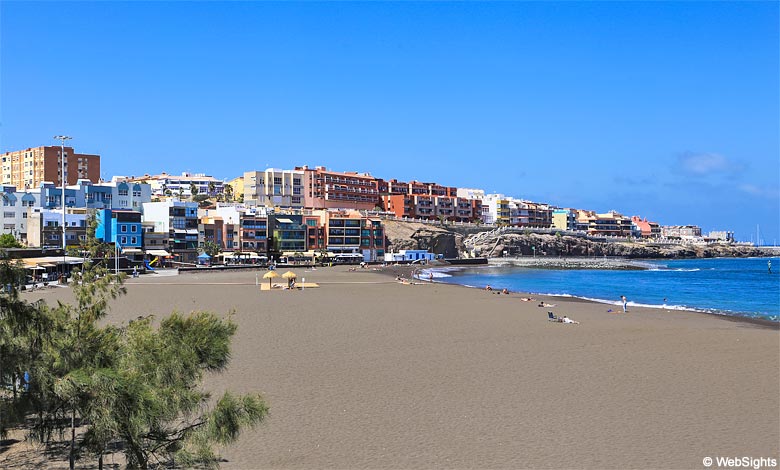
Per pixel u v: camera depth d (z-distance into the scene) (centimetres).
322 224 18650
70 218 12900
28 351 1658
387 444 2458
